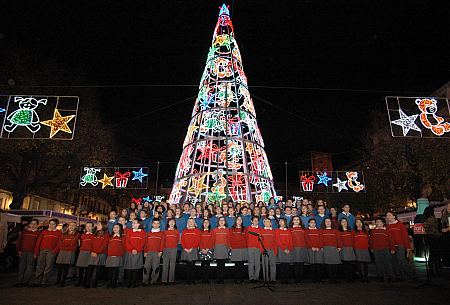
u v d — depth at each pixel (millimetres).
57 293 8109
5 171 23078
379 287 8578
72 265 10750
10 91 19172
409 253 12602
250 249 9508
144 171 23953
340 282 9508
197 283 9383
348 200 37312
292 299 7113
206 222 9977
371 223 14086
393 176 26250
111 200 38000
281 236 9586
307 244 9836
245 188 16203
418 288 8414
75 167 24203
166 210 11570
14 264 13242
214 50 18109
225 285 8992
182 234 9641
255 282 9312
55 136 10172
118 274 9625
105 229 9828
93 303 6895
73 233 9922
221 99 16938
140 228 9539
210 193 15289
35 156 22203
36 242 9766
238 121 16531
